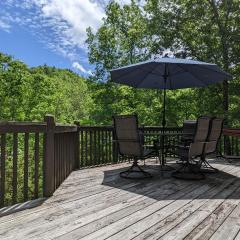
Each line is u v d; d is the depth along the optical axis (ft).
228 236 9.06
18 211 11.28
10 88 88.07
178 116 62.75
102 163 24.68
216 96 51.60
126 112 71.51
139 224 10.02
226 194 14.52
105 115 77.56
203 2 49.70
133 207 12.03
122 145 19.03
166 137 29.32
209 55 49.37
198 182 17.54
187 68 20.63
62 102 115.75
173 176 19.03
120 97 78.18
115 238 8.80
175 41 53.01
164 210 11.69
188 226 9.89
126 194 14.25
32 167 52.95
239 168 23.12
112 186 16.01
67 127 16.69
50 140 13.58
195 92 53.57
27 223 9.95
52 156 13.66
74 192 14.48
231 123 43.93
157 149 20.34
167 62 18.21
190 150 18.19
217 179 18.54
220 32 47.80
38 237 8.77
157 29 53.72
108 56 79.30
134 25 77.20
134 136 17.97
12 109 89.20
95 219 10.46
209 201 13.16
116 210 11.58
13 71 88.22
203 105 53.26
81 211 11.37
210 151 20.75
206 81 22.84
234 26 48.01
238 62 47.32
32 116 92.63
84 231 9.30
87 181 17.33
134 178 18.38
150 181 17.66
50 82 100.99
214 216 11.00
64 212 11.22
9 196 44.50
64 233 9.11
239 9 46.93
